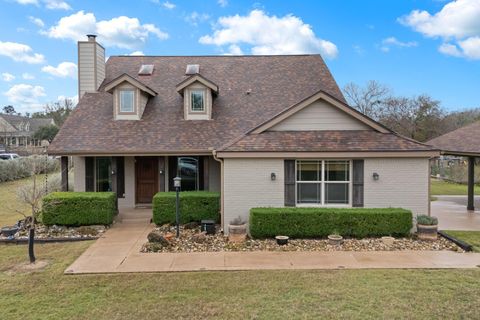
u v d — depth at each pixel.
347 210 10.30
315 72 17.61
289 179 11.04
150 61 18.52
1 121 68.50
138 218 13.05
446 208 15.96
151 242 9.57
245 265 7.99
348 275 7.30
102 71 16.98
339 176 11.16
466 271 7.53
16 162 29.05
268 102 15.69
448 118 41.66
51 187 16.69
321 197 11.19
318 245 9.67
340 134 11.55
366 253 8.92
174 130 14.15
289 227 10.14
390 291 6.41
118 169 14.78
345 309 5.66
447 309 5.65
